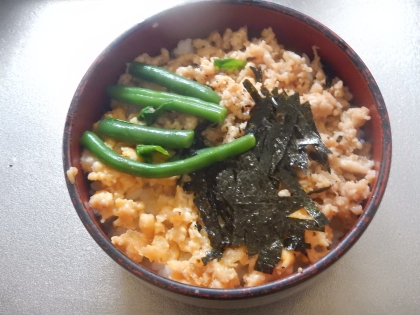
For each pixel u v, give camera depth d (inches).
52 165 7.4
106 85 6.5
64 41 8.3
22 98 7.9
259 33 6.9
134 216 5.8
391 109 7.4
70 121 5.9
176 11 6.4
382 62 7.7
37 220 7.0
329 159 6.0
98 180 6.0
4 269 6.7
